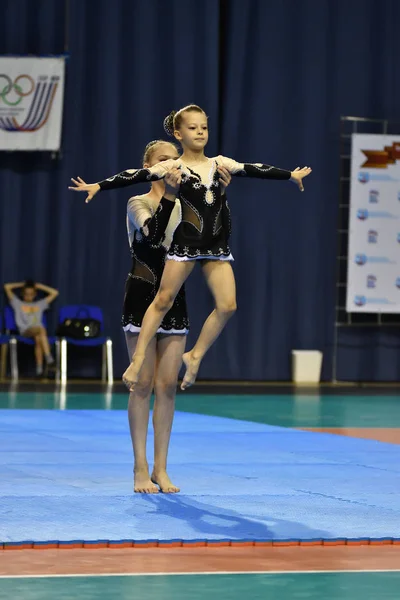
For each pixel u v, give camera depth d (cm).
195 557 821
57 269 3039
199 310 3083
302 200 3147
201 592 713
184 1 3075
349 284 3066
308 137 3153
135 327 1142
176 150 1163
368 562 812
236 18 3117
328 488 1162
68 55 3000
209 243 1009
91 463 1351
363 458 1439
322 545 875
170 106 3077
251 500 1077
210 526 932
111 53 3048
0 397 2408
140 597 697
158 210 1070
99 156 3052
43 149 2981
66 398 2417
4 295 3008
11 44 3012
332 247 3169
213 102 3089
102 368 3023
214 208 1012
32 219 3034
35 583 733
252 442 1623
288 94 3142
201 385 2948
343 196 3172
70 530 903
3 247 3022
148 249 1138
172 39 3073
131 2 3058
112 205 3059
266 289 3138
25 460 1371
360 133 3175
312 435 1738
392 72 3203
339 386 3022
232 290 1020
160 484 1135
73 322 2869
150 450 1501
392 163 3062
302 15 3150
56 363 2952
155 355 1152
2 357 2927
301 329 3161
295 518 979
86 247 3055
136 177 1002
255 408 2275
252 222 3123
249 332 3136
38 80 2980
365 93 3184
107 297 3059
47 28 3028
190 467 1330
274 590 722
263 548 860
